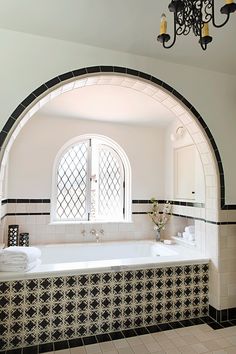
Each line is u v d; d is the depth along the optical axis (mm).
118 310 2184
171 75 2340
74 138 3461
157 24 1901
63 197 3518
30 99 1932
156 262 2328
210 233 2508
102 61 2115
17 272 1979
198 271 2455
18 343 1934
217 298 2365
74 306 2074
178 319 2355
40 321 1990
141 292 2262
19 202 3146
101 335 2090
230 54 2256
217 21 1859
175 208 3436
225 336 2088
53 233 3254
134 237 3578
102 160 3760
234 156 2539
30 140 3236
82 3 1710
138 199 3648
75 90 2770
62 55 2021
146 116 3430
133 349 1898
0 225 2518
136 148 3697
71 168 3574
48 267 2123
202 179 2781
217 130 2490
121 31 1960
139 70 2221
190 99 2402
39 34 1968
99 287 2146
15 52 1928
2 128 1870
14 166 3148
